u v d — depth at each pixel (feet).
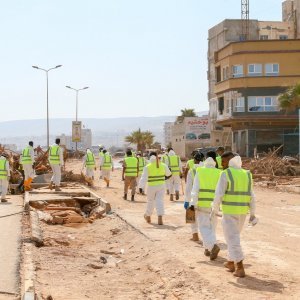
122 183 116.47
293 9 291.38
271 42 194.90
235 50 197.67
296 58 193.88
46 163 125.70
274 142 193.98
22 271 32.81
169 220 55.21
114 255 41.11
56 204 71.26
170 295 28.09
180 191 91.66
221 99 212.43
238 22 272.51
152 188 52.16
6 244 41.91
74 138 207.51
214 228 36.06
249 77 193.88
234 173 30.42
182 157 258.57
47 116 217.36
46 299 27.30
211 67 287.48
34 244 43.21
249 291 27.58
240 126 198.80
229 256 30.66
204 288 28.30
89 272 34.78
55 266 35.68
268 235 46.14
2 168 76.07
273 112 192.54
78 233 52.60
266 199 80.02
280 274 31.37
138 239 44.78
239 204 30.32
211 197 35.70
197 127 261.44
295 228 50.26
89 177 105.50
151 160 52.08
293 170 128.98
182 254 37.06
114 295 29.07
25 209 65.92
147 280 32.27
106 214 63.87
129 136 413.39
